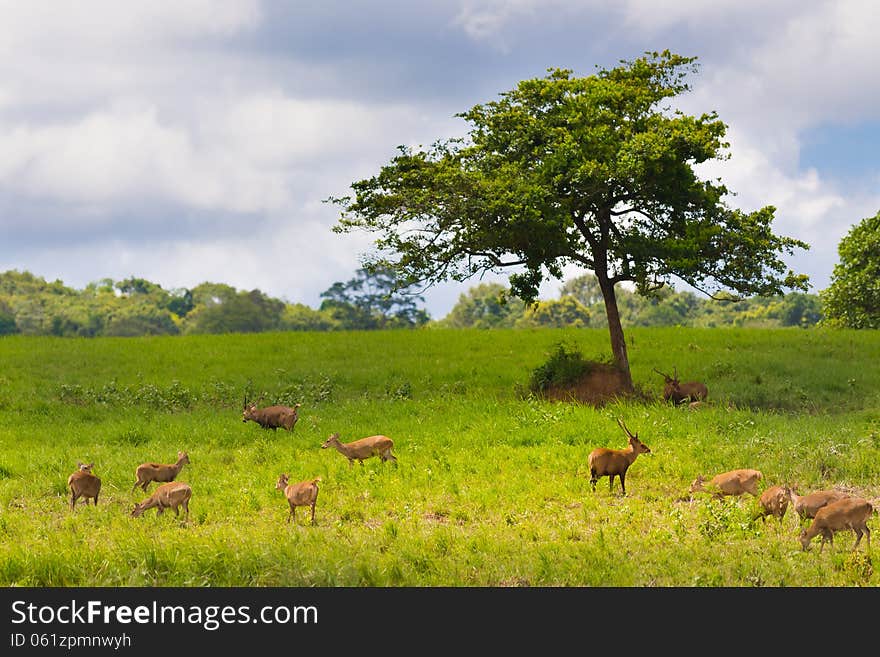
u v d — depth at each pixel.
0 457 37.47
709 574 22.16
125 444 41.81
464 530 27.08
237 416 48.19
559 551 24.08
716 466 33.66
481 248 52.88
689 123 54.19
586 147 52.19
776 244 54.06
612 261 55.62
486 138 54.97
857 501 23.31
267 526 27.16
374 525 27.95
